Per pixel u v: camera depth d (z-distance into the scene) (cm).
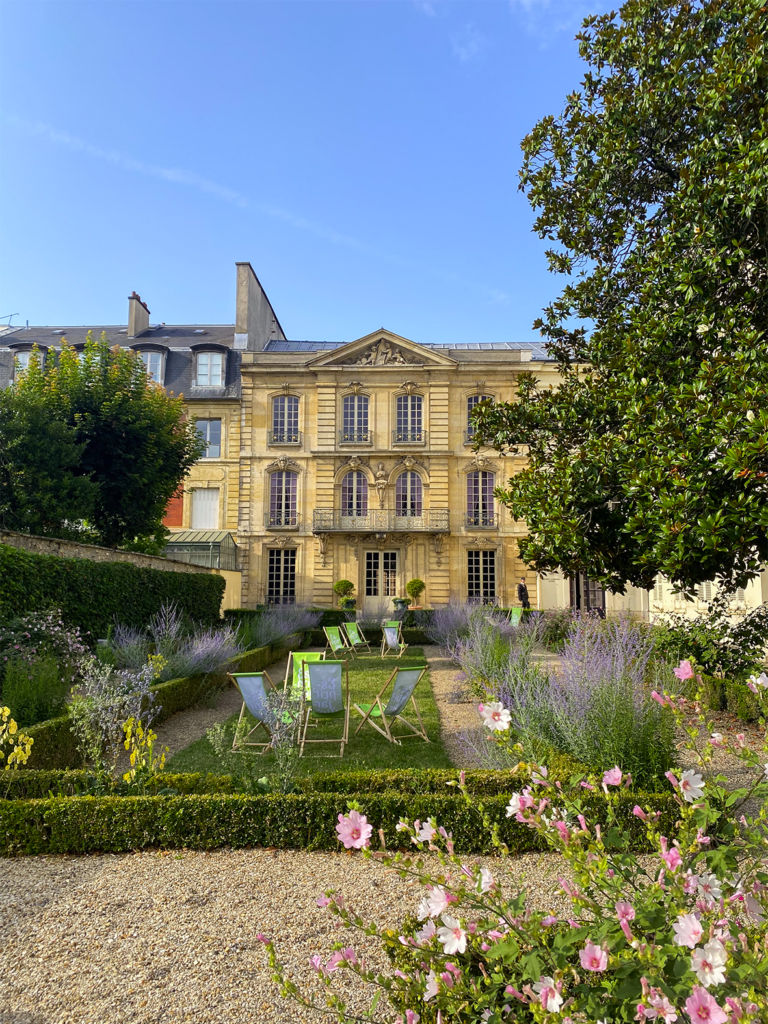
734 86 675
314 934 372
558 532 736
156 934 374
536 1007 164
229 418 3075
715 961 161
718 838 240
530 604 2817
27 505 1630
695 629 949
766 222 669
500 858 486
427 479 2902
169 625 1364
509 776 568
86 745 734
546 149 908
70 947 362
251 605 2888
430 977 185
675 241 745
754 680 285
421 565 2869
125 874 464
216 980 328
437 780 567
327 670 786
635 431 693
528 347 3444
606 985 176
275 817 518
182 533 2864
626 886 278
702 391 637
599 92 873
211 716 1020
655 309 776
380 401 2952
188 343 3338
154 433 1931
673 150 819
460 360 2977
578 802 234
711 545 582
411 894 423
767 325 718
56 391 1802
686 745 278
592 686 620
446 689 1206
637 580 789
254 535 2927
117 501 1928
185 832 516
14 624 942
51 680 816
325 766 720
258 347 3403
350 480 2956
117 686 812
